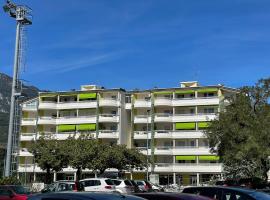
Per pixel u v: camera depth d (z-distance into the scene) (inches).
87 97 3513.8
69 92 3563.0
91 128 3430.1
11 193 1007.6
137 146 3395.7
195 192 557.3
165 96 3395.7
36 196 292.4
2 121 4909.0
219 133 1705.2
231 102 1744.6
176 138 3294.8
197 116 3282.5
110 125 3449.8
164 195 400.2
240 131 1619.1
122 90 3494.1
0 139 4448.8
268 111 1638.8
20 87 1829.5
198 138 3250.5
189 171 3206.2
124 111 3484.3
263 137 1563.7
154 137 3319.4
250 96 1696.6
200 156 3213.6
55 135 3486.7
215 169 3144.7
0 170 3021.7
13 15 1936.5
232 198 524.1
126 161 2488.9
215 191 542.3
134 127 3430.1
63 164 2385.6
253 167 1787.6
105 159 2380.7
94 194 275.9
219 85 3282.5
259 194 522.3
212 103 3265.3
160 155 3321.9
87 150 2362.2
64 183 1300.4
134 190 1438.2
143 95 3479.3
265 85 1683.1
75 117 3486.7
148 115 3390.7
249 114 1660.9
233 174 1903.3
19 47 1892.2
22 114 3624.5
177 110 3368.6
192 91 3341.5
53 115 3592.5
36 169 3412.9
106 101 3437.5
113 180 1427.2
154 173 3255.4
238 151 1598.2
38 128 3543.3
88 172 3245.6
